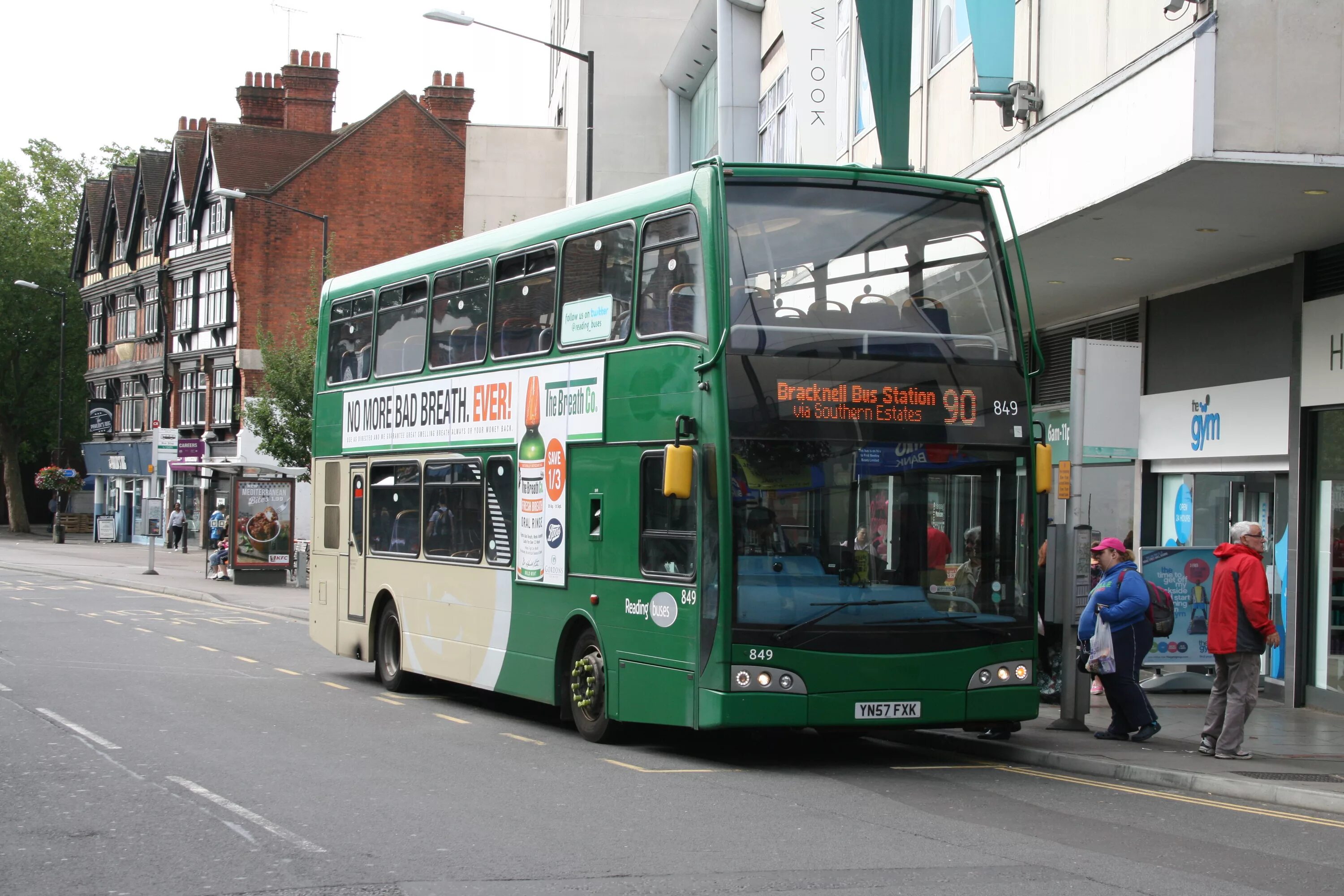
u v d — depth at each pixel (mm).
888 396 11078
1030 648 11352
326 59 58250
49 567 43719
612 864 7520
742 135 28078
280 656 20469
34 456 81562
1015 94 15367
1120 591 12672
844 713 10734
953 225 11633
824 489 10852
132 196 69312
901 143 17344
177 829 8305
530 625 13328
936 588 11094
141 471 67250
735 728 10914
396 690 16344
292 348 37688
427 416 15609
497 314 14250
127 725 12836
